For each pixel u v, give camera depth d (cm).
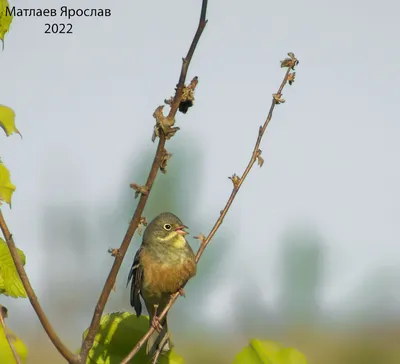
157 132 634
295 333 2697
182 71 639
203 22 640
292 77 832
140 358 756
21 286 642
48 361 1980
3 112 678
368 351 2866
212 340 2373
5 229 580
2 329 620
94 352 748
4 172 667
